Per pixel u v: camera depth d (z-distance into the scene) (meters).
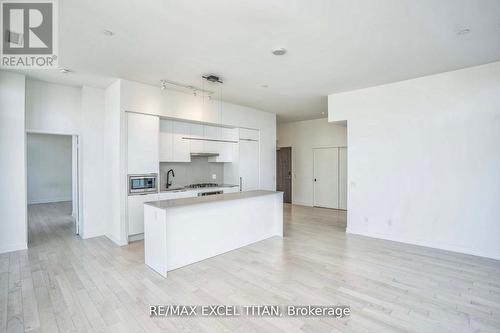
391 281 3.00
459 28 2.70
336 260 3.65
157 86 4.71
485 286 2.88
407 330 2.13
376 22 2.58
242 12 2.39
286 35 2.84
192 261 3.55
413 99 4.31
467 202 3.89
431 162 4.17
